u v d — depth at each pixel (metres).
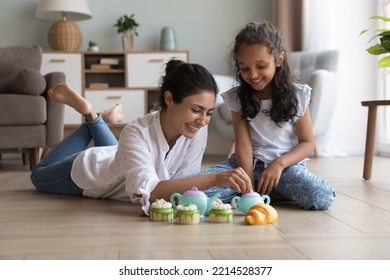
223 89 4.41
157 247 1.23
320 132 4.29
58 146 2.34
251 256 1.14
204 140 1.99
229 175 1.64
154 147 1.83
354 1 4.72
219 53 5.31
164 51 4.93
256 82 1.83
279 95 1.90
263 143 1.99
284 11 4.73
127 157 1.76
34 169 2.35
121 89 4.92
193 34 5.30
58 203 1.98
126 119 4.95
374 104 2.66
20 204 1.98
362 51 4.74
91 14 5.00
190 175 1.99
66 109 4.86
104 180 1.96
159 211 1.57
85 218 1.64
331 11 4.72
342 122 4.77
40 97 3.71
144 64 4.94
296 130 1.98
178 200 1.67
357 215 1.67
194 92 1.66
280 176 1.88
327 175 3.00
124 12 5.25
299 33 4.74
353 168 3.42
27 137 3.70
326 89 4.06
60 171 2.17
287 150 1.99
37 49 4.49
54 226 1.52
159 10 5.27
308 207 1.78
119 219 1.61
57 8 4.74
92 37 5.25
